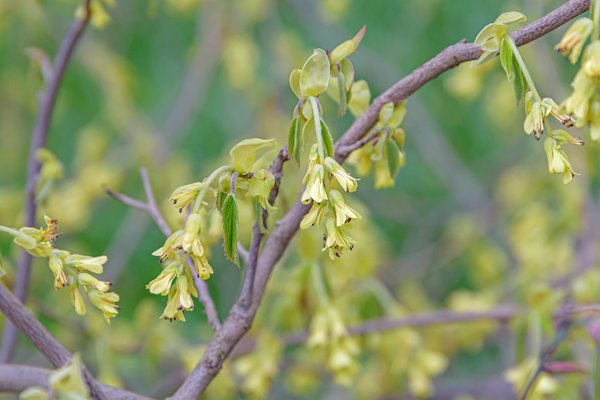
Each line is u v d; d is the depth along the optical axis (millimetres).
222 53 1242
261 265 642
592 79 625
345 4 1228
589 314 732
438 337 1003
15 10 1241
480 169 1487
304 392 1021
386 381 944
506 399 1056
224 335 631
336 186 673
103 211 1329
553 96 1053
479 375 1237
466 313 785
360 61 1414
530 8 939
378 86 1425
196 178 1247
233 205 600
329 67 606
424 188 1489
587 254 1028
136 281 1277
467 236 1288
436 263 1372
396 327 780
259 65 1343
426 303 1120
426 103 1469
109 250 1200
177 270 597
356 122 642
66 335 888
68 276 605
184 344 885
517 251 1130
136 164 1092
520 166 1345
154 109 1419
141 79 1376
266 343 763
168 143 1214
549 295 756
